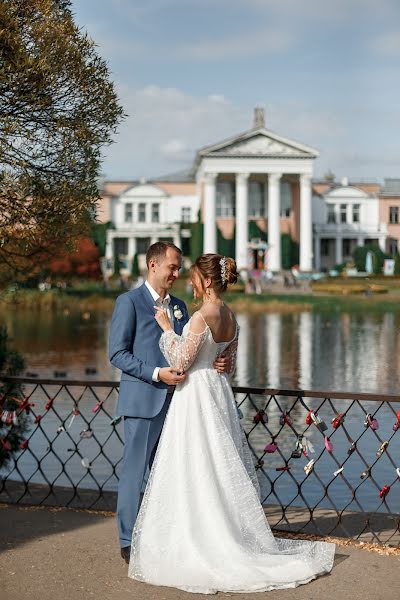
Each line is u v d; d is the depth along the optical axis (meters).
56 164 6.27
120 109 6.24
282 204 77.69
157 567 4.26
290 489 8.09
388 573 4.44
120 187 80.69
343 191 81.44
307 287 60.75
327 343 26.47
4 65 5.70
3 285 8.97
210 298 4.49
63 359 21.88
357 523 5.75
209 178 71.81
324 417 12.31
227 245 76.25
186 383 4.46
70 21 5.99
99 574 4.40
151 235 78.69
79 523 5.43
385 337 28.64
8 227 6.35
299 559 4.33
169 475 4.39
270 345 25.84
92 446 9.99
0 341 8.65
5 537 5.07
